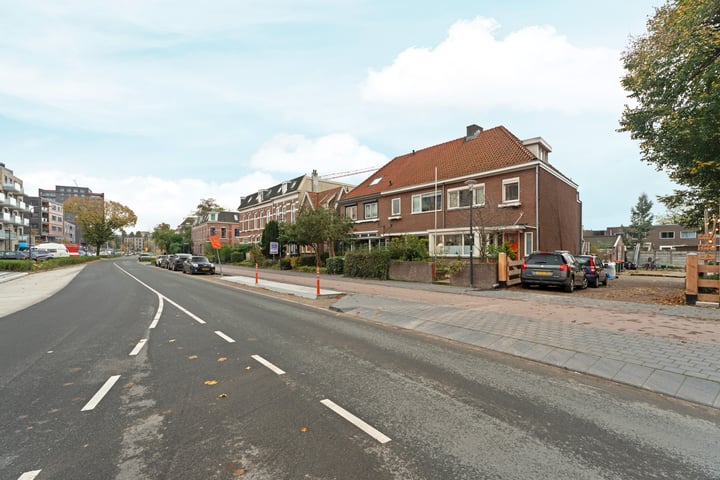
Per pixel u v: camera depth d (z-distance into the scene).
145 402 4.09
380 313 9.56
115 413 3.81
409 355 5.92
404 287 15.12
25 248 52.91
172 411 3.84
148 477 2.70
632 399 4.17
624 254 36.84
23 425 3.55
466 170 22.56
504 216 20.38
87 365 5.45
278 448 3.09
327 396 4.21
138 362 5.59
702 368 4.78
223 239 66.38
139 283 19.92
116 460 2.93
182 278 23.59
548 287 14.55
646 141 14.26
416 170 27.41
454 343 6.80
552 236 20.58
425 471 2.75
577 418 3.66
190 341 6.87
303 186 42.34
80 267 38.44
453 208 22.98
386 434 3.32
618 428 3.45
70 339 7.11
